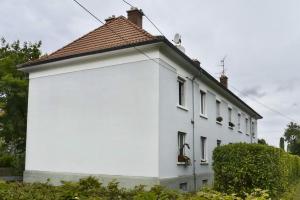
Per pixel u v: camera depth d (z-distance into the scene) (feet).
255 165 40.78
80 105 55.36
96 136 53.11
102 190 30.58
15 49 91.45
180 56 54.29
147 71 50.37
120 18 61.05
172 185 51.01
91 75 55.01
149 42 49.11
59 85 58.03
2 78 76.07
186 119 59.21
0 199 23.54
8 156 85.97
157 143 48.01
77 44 59.98
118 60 52.90
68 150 55.42
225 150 42.65
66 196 23.88
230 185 41.52
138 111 50.16
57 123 57.26
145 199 23.35
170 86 53.52
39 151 58.39
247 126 112.78
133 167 49.29
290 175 74.23
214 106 75.82
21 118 78.54
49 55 60.80
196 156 62.54
